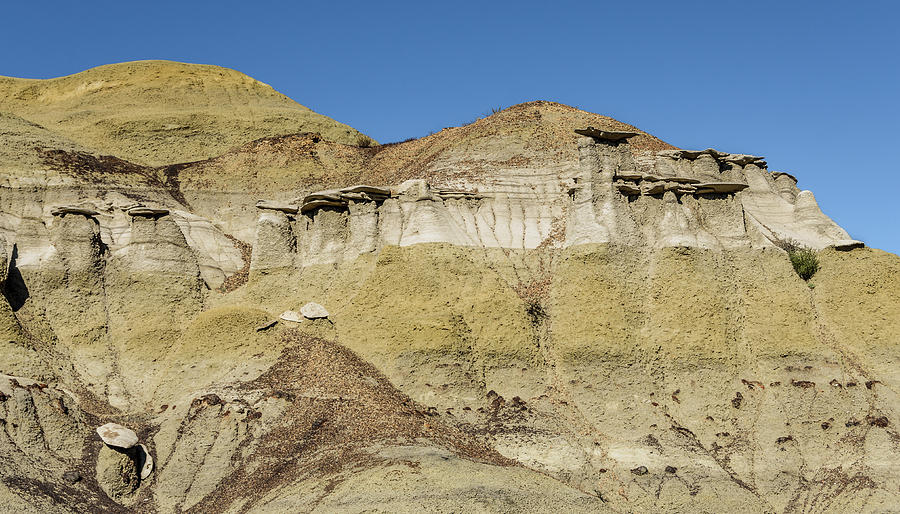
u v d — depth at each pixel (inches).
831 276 2175.2
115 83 3582.7
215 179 2878.9
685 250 2079.2
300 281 2237.9
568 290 2048.5
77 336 2032.5
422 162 2647.6
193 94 3548.2
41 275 2094.0
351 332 1999.3
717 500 1651.1
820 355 1987.0
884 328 2031.3
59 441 1690.5
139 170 2819.9
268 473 1615.4
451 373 1875.0
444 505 1395.2
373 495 1405.0
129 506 1616.6
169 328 2091.5
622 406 1868.8
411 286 2039.9
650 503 1649.9
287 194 2856.8
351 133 3486.7
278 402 1777.8
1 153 2532.0
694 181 2191.2
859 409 1895.9
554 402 1882.4
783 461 1795.0
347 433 1676.9
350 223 2271.2
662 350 1972.2
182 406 1811.0
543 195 2326.5
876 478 1740.9
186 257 2268.7
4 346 1871.3
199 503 1598.2
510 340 1964.8
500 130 2568.9
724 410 1897.1
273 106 3592.5
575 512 1476.4
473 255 2149.4
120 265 2187.5
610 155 2186.3
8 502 1449.3
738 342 2018.9
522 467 1643.7
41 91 3656.5
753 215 2380.7
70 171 2576.3
